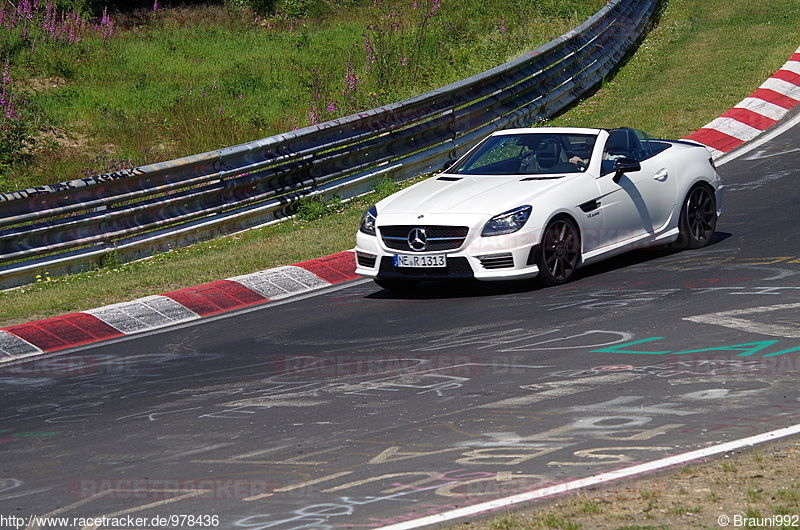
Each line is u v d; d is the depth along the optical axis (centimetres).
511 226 3425
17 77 7956
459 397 2327
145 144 6812
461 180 3828
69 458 2108
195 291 3947
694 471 1723
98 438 2252
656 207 3875
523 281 3666
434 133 6475
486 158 3959
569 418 2098
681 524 1495
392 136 6122
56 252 4772
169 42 9694
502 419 2128
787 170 5400
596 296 3322
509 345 2800
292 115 7538
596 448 1892
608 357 2575
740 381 2277
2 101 7019
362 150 5931
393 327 3197
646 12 10625
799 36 9075
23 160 6444
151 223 4912
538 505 1620
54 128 7050
